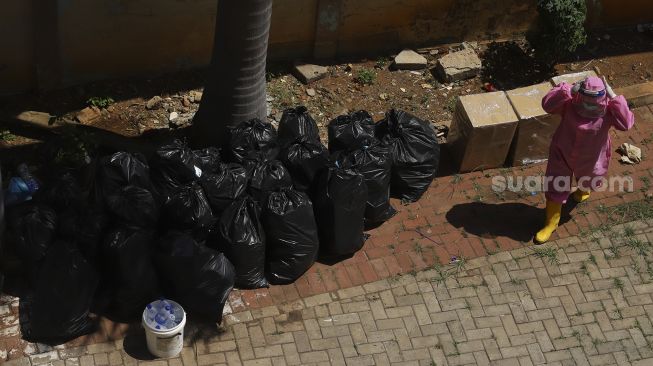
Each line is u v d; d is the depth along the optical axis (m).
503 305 8.16
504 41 11.03
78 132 8.79
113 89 9.73
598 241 8.77
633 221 8.98
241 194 8.14
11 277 7.86
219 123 8.77
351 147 8.73
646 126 10.04
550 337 7.98
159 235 7.99
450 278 8.32
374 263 8.38
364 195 8.16
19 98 9.46
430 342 7.85
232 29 8.07
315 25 10.14
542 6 10.08
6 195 8.23
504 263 8.49
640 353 7.94
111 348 7.49
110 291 7.66
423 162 8.91
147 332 7.28
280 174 8.29
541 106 9.04
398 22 10.50
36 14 8.95
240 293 8.01
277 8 9.83
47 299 7.36
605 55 11.12
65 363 7.35
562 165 8.34
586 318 8.14
